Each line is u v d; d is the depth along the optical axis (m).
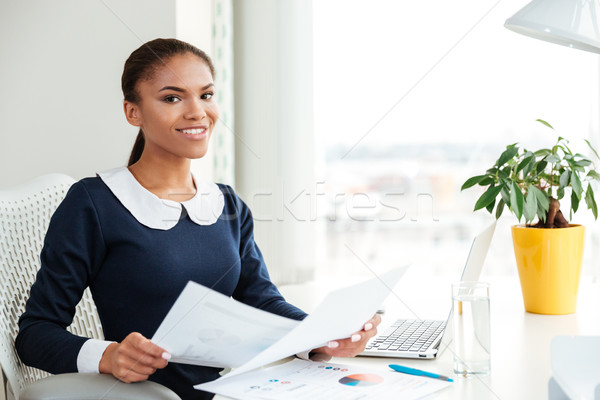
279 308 1.12
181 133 1.06
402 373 0.88
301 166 2.21
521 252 1.26
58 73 1.84
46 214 1.26
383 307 1.33
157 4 1.80
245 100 2.23
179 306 0.74
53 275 1.00
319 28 2.28
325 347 0.94
